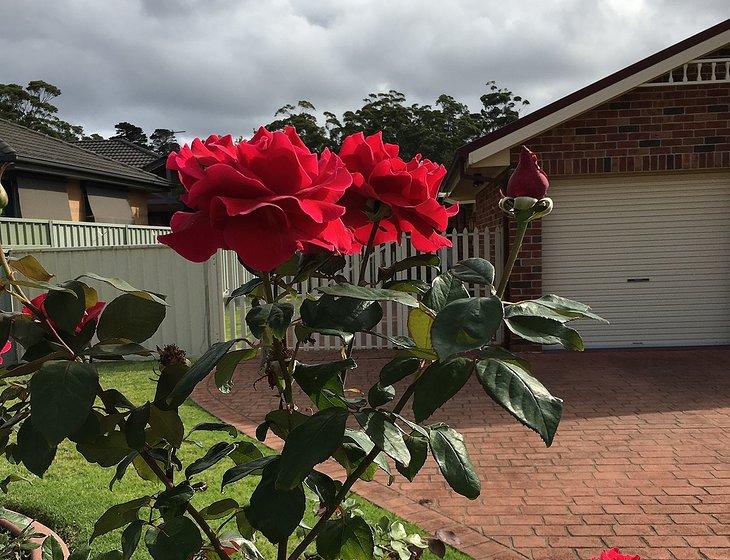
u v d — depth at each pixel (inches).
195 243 36.6
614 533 134.0
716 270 346.9
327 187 36.3
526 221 45.9
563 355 337.4
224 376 47.4
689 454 181.8
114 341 47.5
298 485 40.3
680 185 343.0
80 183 701.9
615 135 329.1
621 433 202.8
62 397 38.2
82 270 346.6
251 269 43.6
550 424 34.3
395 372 46.1
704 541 129.9
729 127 324.8
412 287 50.7
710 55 326.6
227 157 37.0
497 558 123.0
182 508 48.9
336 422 38.8
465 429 210.1
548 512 144.5
